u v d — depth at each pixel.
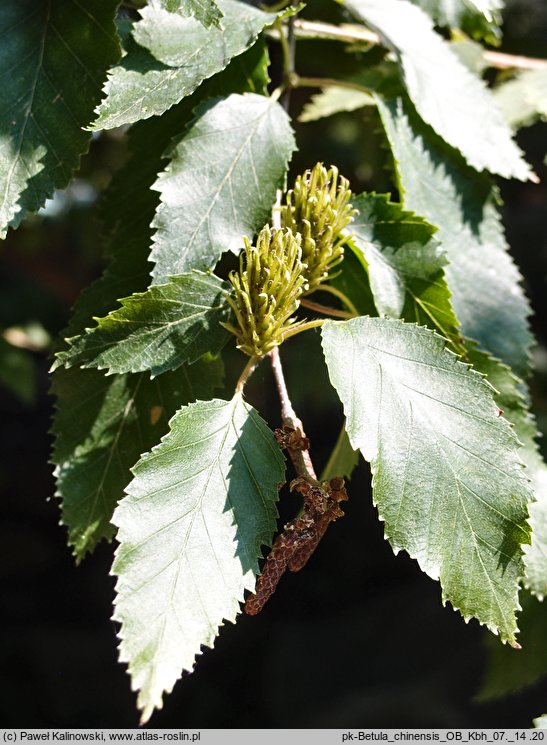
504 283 0.37
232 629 1.22
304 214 0.32
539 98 0.42
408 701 1.02
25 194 0.32
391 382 0.31
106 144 0.62
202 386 0.34
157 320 0.31
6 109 0.32
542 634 0.40
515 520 0.31
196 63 0.32
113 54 0.32
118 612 0.29
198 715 1.14
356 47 0.42
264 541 0.30
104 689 1.17
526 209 0.86
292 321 0.32
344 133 0.55
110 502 0.34
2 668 1.17
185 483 0.30
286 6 0.37
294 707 1.10
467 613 0.31
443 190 0.37
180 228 0.32
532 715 0.97
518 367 0.37
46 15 0.33
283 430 0.31
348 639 1.16
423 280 0.33
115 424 0.34
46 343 0.79
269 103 0.33
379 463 0.31
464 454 0.31
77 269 0.96
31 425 1.44
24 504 1.39
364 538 1.25
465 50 0.42
